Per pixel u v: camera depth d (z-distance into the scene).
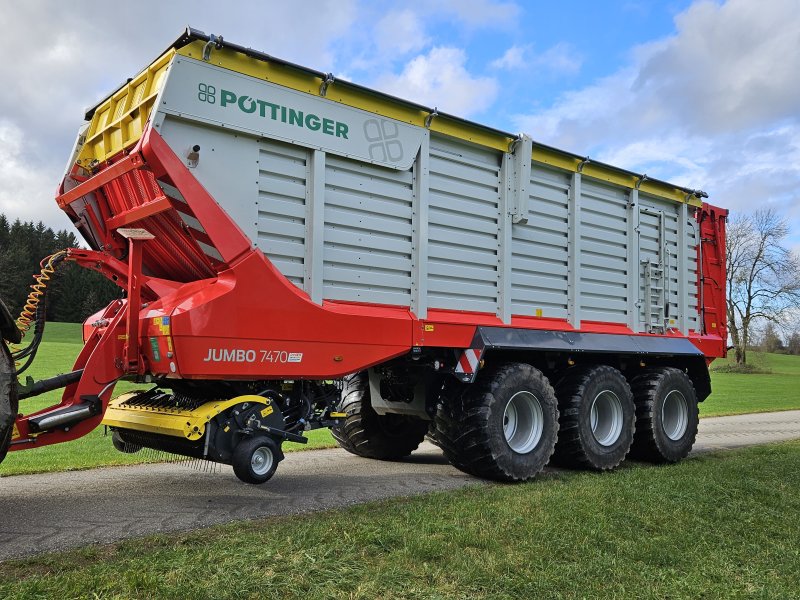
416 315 5.68
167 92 4.38
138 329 4.77
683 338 8.34
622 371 8.05
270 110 4.87
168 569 3.15
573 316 7.01
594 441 6.79
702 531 4.26
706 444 9.77
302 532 3.79
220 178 4.64
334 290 5.20
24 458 6.88
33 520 4.29
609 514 4.53
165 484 5.66
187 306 4.49
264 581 2.99
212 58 4.62
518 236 6.58
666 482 5.80
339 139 5.24
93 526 4.15
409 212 5.73
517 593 3.06
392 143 5.57
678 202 8.55
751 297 44.25
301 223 5.05
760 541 4.14
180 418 4.62
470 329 6.02
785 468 6.78
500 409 5.99
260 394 5.05
